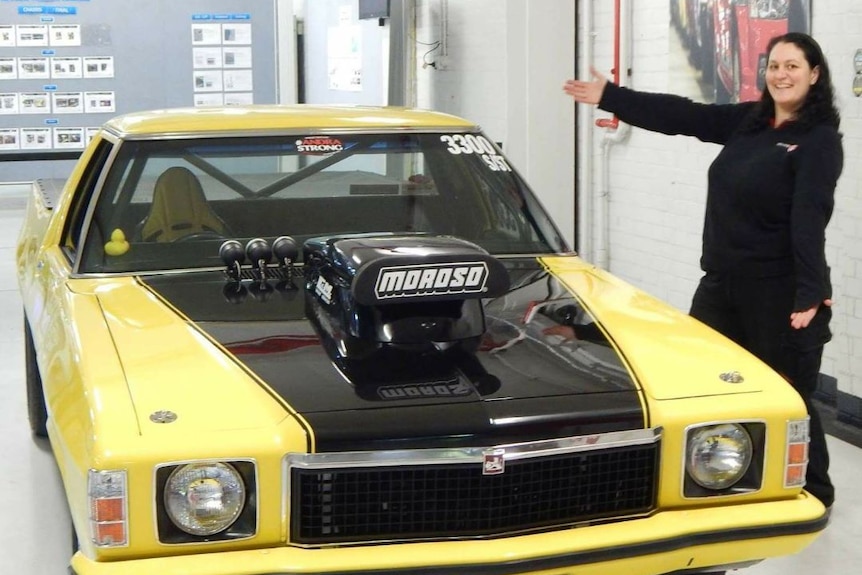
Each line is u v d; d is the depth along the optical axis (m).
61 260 3.51
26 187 12.98
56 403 2.67
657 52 6.55
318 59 13.09
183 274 3.24
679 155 6.45
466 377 2.53
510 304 3.04
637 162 6.95
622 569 2.43
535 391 2.49
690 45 6.17
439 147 3.68
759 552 2.54
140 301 3.00
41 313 3.41
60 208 3.82
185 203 3.40
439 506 2.35
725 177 3.65
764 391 2.61
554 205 7.79
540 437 2.39
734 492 2.55
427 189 3.60
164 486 2.22
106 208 3.36
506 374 2.56
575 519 2.44
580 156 7.66
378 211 3.54
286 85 12.10
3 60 11.40
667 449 2.49
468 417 2.37
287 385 2.46
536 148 7.71
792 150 3.49
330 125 3.62
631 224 7.10
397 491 2.33
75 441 2.41
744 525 2.50
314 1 13.03
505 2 7.99
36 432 4.71
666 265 6.72
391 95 10.17
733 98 5.79
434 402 2.41
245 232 3.42
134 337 2.72
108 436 2.24
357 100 11.92
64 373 2.69
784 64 3.48
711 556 2.51
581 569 2.38
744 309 3.71
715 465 2.52
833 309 5.04
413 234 3.11
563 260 3.54
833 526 3.85
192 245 3.35
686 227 6.45
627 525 2.45
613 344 2.77
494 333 2.80
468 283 2.74
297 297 3.03
